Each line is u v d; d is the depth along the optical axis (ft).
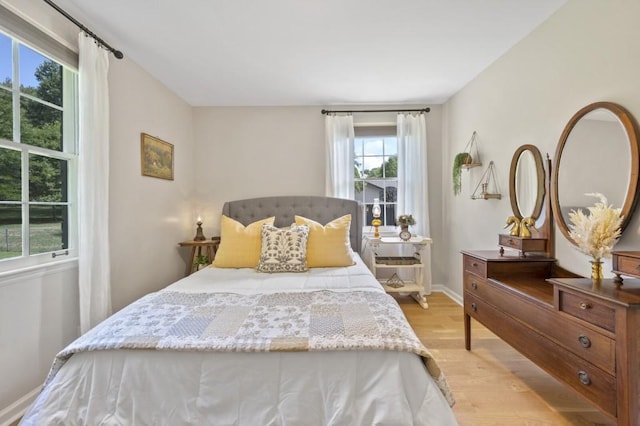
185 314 4.83
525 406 5.41
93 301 6.48
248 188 12.48
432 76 9.80
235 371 3.87
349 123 12.15
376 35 7.38
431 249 12.51
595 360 4.06
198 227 11.44
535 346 5.27
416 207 12.14
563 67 6.39
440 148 12.46
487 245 9.37
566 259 6.41
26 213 5.65
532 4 6.32
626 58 5.08
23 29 5.43
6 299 5.14
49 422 3.71
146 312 4.91
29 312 5.51
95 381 3.87
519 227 7.09
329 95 11.33
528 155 7.43
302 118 12.41
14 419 5.18
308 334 4.14
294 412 3.72
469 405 5.44
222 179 12.48
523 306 5.58
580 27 5.96
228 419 3.75
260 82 10.10
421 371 3.88
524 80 7.59
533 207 7.25
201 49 7.96
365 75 9.64
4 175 5.29
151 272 9.42
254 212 11.88
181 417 3.76
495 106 8.83
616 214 4.67
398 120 12.16
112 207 7.68
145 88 9.14
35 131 5.83
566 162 6.23
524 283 6.25
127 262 8.26
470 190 10.34
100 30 7.03
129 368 3.90
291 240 8.30
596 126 5.57
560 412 5.25
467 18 6.75
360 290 6.18
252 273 7.96
